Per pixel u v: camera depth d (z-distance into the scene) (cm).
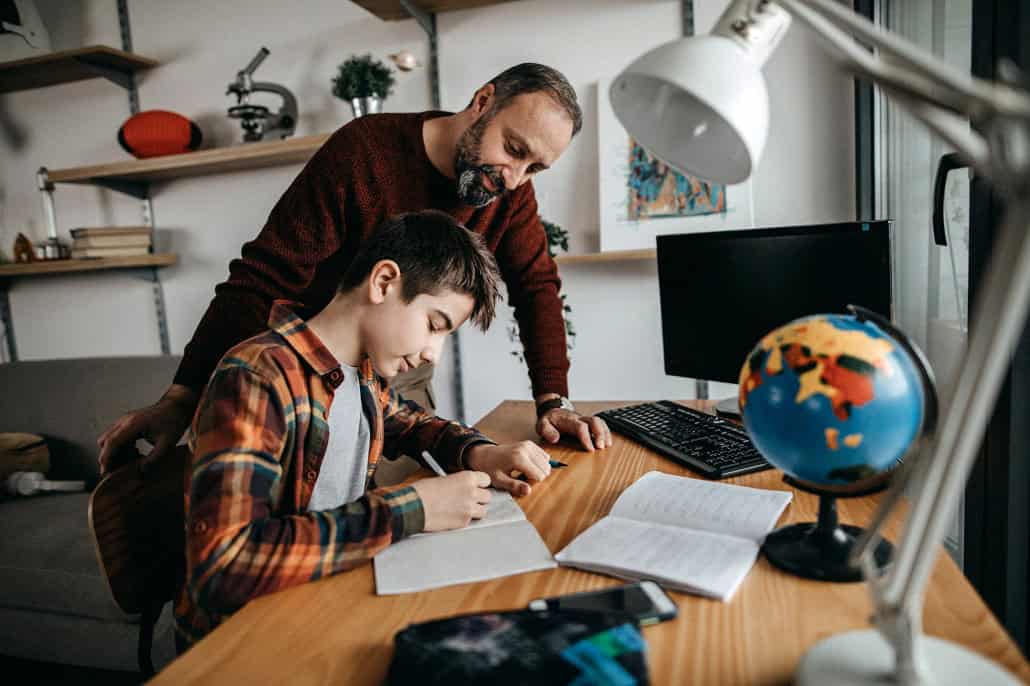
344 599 65
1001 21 87
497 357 248
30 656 151
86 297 288
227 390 76
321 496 94
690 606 59
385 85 225
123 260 253
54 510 176
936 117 38
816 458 57
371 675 52
